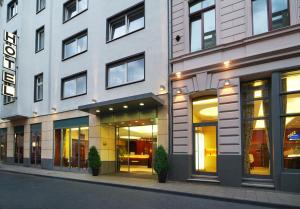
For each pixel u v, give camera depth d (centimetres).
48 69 2344
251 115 1298
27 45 2600
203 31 1462
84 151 1959
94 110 1792
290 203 929
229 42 1330
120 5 1850
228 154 1290
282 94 1184
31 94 2502
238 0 1330
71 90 2144
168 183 1387
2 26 3012
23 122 2594
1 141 2933
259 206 949
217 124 1365
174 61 1519
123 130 1870
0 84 2934
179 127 1473
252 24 1290
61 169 2119
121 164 1853
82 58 2062
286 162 1163
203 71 1396
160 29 1611
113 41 1861
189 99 1464
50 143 2244
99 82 1914
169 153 1491
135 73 1731
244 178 1267
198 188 1230
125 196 1116
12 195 1129
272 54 1198
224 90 1330
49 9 2412
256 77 1275
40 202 992
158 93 1576
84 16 2094
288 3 1209
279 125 1173
